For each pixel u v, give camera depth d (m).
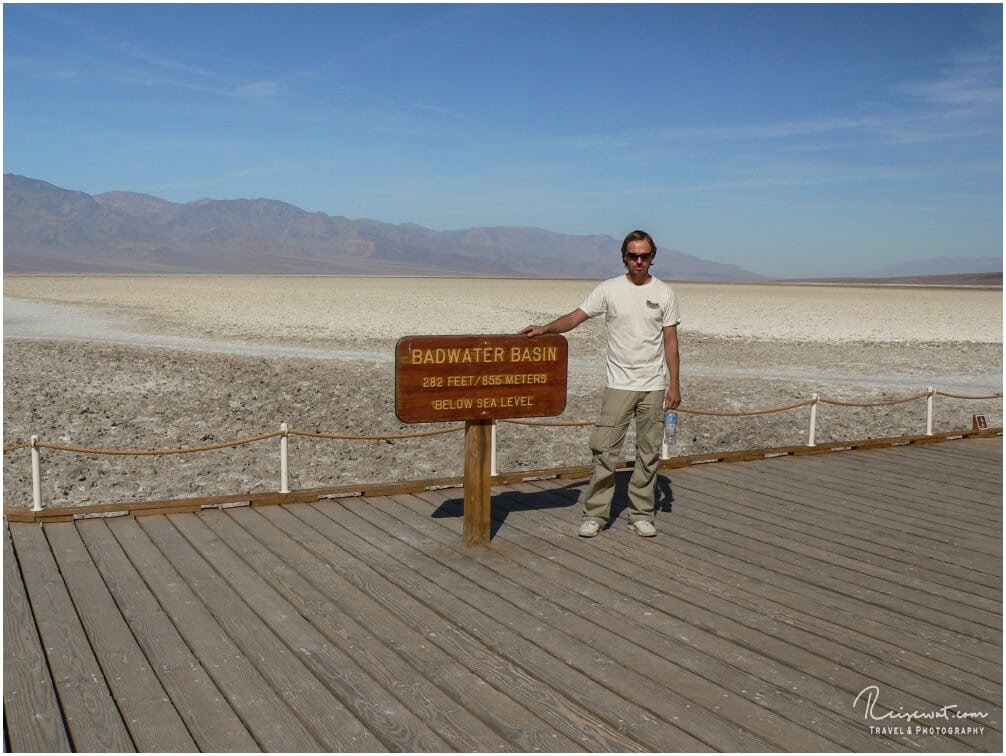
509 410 6.74
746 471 9.70
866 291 114.50
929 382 26.25
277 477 12.92
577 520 7.56
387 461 14.15
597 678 4.53
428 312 52.84
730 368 28.97
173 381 21.86
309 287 93.31
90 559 6.35
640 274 6.73
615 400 6.85
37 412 17.25
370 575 6.09
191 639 4.95
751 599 5.73
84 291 70.75
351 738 3.90
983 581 6.14
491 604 5.56
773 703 4.29
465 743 3.88
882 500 8.47
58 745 3.79
